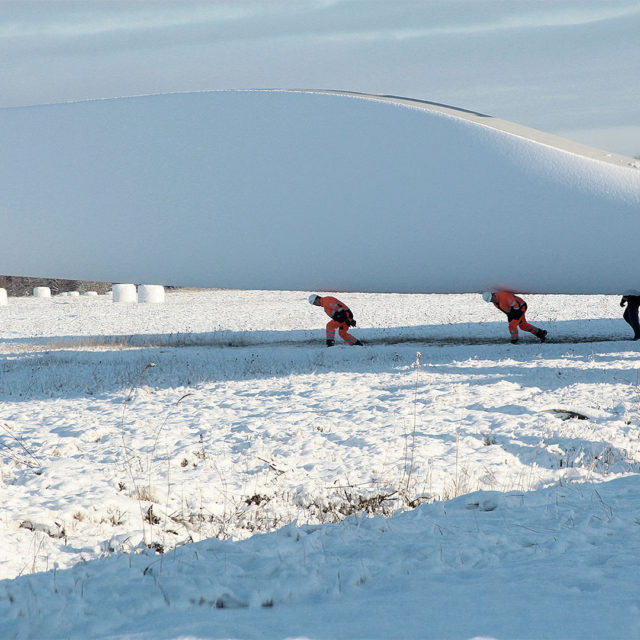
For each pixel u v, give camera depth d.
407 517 12.39
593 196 36.28
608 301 83.12
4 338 61.59
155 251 38.94
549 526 11.45
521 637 6.35
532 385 28.30
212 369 37.34
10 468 17.09
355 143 37.19
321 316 75.25
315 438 19.47
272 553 10.05
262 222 37.84
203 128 38.12
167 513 12.95
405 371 33.47
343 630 6.72
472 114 40.25
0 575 9.48
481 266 37.94
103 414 25.67
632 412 21.69
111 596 8.22
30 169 39.28
